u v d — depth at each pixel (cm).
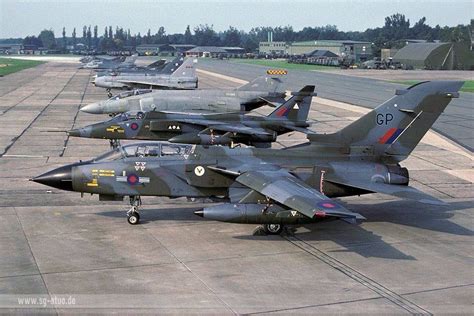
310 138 2917
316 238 2644
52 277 2120
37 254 2364
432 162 4459
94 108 6412
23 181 3628
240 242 2569
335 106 8306
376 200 3353
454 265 2312
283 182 2530
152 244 2522
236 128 4734
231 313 1834
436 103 2917
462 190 3616
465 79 13850
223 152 2848
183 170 2784
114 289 2019
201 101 6119
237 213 2508
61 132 5594
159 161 2791
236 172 2705
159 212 3023
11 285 2041
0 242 2509
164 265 2267
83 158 4384
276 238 2634
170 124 4794
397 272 2228
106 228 2742
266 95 6312
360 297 1981
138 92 6588
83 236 2614
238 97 6209
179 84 9550
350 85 12169
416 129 2938
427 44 19712
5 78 13862
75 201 3206
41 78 14012
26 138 5275
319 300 1948
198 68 18938
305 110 5019
